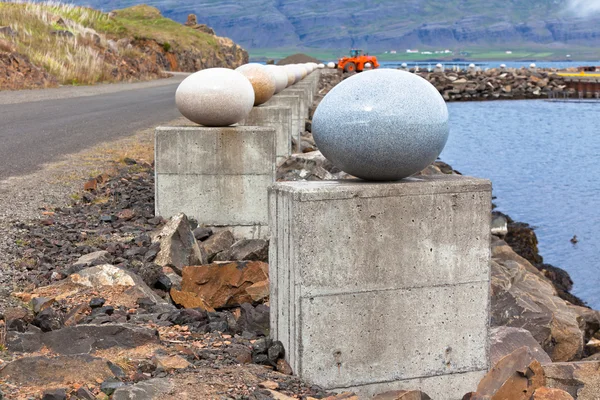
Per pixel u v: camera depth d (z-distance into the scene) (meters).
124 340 5.76
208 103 11.13
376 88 5.84
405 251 5.77
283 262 5.84
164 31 94.31
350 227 5.62
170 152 11.16
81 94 36.94
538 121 54.50
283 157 18.25
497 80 90.81
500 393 5.57
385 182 5.94
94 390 4.80
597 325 10.41
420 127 5.72
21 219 10.45
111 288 7.33
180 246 9.29
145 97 36.62
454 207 5.84
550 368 6.02
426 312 5.89
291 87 30.22
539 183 27.83
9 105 28.83
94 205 12.04
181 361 5.41
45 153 16.73
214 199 11.28
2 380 4.82
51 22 52.03
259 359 5.88
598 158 34.50
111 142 19.14
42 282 7.72
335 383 5.73
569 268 16.27
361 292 5.71
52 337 5.68
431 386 5.99
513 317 9.34
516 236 18.95
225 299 7.84
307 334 5.62
